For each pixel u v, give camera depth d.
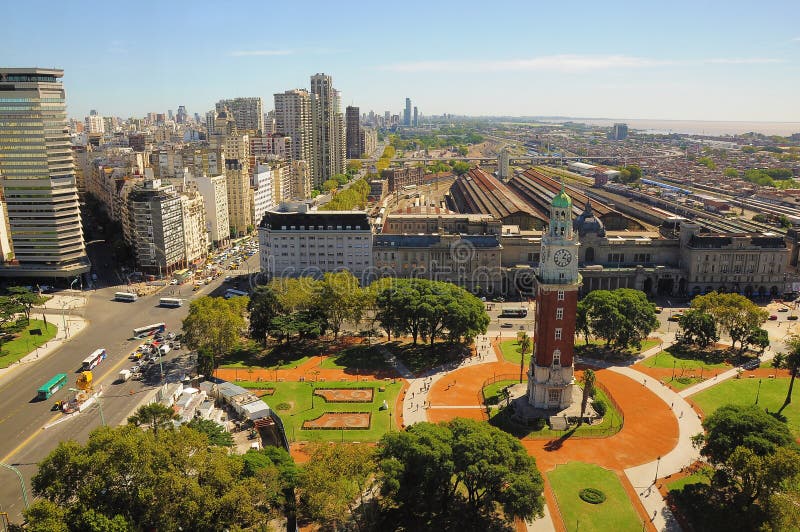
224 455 132.25
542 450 166.25
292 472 136.88
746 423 141.88
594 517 137.75
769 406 188.88
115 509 120.69
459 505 141.38
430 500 139.88
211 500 119.56
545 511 139.88
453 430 144.88
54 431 179.50
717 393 198.75
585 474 154.38
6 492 149.50
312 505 124.06
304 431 177.00
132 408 193.25
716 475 139.25
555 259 176.75
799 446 141.50
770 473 124.06
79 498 117.62
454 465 132.38
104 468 119.75
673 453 164.00
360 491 133.75
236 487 122.00
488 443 135.62
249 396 192.62
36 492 122.94
